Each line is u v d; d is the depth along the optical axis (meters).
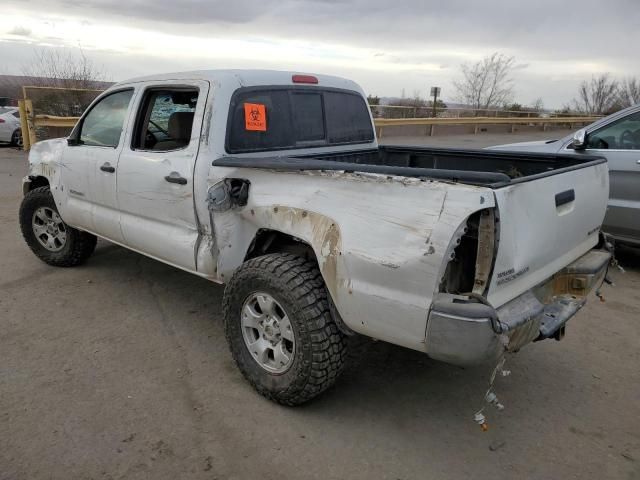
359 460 2.84
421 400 3.41
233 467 2.75
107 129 4.45
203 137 3.55
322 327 2.96
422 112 23.38
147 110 4.06
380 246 2.63
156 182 3.83
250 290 3.21
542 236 2.82
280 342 3.16
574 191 3.13
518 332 2.62
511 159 4.22
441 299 2.50
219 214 3.49
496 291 2.55
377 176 2.70
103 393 3.34
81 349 3.87
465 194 2.43
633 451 2.96
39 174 5.21
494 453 2.93
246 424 3.10
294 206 3.04
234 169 3.38
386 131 20.86
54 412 3.13
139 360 3.75
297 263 3.10
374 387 3.54
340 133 4.51
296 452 2.88
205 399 3.32
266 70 3.93
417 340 2.61
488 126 25.56
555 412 3.31
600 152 5.77
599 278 3.46
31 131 13.60
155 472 2.70
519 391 3.54
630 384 3.63
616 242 5.98
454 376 3.70
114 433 2.97
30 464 2.71
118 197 4.23
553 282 3.27
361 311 2.75
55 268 5.46
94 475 2.66
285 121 3.99
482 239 2.46
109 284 5.08
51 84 20.28
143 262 5.68
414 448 2.95
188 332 4.19
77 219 4.85
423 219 2.52
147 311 4.53
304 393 3.08
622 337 4.30
